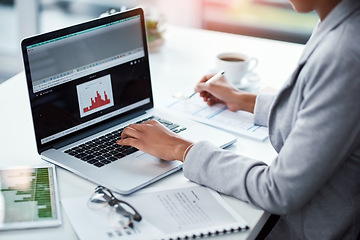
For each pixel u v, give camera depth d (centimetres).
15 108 152
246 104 153
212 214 108
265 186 109
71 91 132
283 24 322
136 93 148
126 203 108
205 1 333
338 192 116
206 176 117
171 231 102
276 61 191
